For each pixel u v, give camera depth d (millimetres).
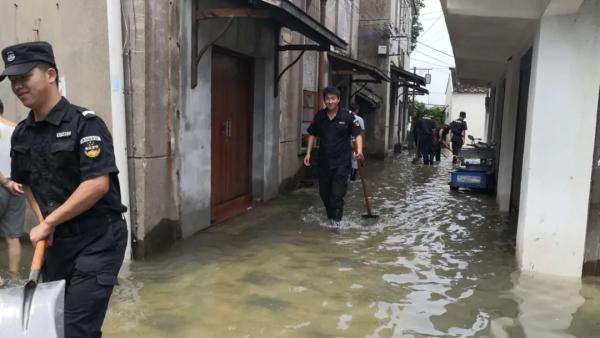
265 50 7582
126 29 4633
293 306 3834
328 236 5938
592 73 4234
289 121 8945
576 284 4316
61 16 4898
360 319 3621
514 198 7543
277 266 4773
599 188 4379
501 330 3449
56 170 2377
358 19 17156
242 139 7539
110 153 2400
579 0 3934
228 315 3648
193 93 5605
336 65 12547
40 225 2320
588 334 3395
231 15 5410
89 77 4801
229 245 5441
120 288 4113
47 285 2188
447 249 5477
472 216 7328
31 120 2408
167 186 5211
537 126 4422
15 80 2291
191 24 5441
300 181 9672
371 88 17891
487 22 5484
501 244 5715
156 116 4922
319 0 10953
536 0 4328
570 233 4434
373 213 7406
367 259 5055
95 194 2311
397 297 4043
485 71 10555
